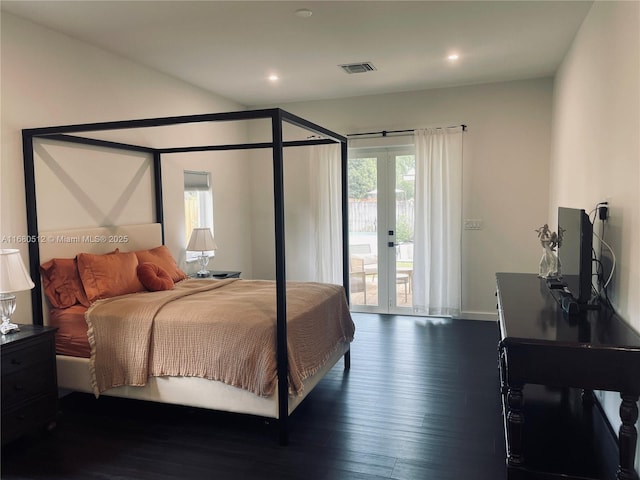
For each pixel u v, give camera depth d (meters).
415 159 5.67
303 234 6.35
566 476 2.08
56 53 3.52
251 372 2.80
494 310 5.64
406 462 2.58
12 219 3.20
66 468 2.59
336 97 5.97
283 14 3.30
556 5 3.21
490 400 3.38
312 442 2.83
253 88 5.42
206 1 3.06
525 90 5.31
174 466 2.60
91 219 3.87
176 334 2.98
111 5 3.08
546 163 5.32
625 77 2.39
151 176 4.57
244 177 6.39
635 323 2.23
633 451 1.99
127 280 3.62
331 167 6.06
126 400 3.53
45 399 2.93
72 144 3.68
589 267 2.53
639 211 2.17
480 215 5.60
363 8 3.23
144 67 4.46
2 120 3.12
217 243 5.76
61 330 3.26
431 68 4.75
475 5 3.21
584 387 2.03
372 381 3.78
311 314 3.26
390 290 6.10
